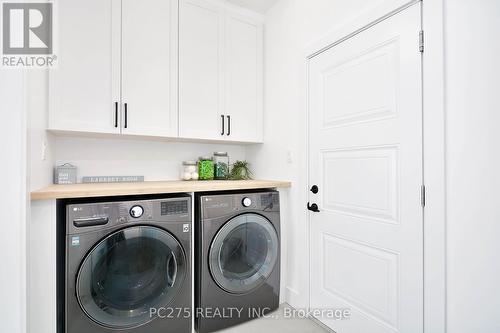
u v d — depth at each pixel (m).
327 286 1.74
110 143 2.08
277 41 2.22
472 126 1.05
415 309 1.23
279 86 2.19
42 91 1.44
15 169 1.02
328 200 1.74
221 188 1.73
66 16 1.61
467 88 1.06
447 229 1.12
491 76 1.00
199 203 1.63
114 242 1.33
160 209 1.47
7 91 1.02
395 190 1.33
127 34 1.80
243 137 2.30
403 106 1.29
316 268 1.82
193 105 2.06
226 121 2.21
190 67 2.05
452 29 1.10
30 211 1.17
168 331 1.51
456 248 1.09
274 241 1.90
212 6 2.15
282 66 2.16
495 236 0.98
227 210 1.70
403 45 1.29
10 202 1.02
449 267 1.11
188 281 1.57
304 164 1.91
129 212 1.37
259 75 2.39
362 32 1.51
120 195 1.39
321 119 1.79
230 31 2.24
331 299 1.70
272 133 2.28
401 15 1.30
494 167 0.99
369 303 1.46
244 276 1.79
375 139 1.43
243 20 2.31
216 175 2.42
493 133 0.99
